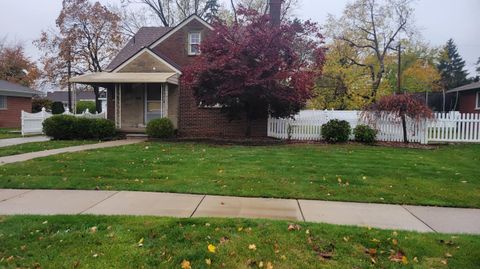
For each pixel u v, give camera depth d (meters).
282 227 4.77
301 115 16.45
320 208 5.85
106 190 6.82
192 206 5.84
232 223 4.88
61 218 5.04
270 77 13.38
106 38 34.91
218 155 10.96
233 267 3.75
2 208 5.66
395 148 13.52
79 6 33.84
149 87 18.88
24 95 28.23
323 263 3.84
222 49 14.10
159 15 36.00
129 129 17.69
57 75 34.94
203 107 17.50
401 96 14.55
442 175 8.38
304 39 15.41
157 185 7.11
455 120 14.88
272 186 7.12
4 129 24.17
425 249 4.18
